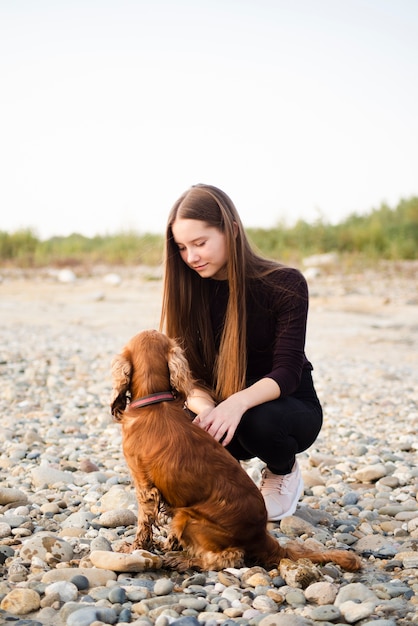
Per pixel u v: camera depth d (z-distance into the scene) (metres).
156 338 3.53
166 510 3.42
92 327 13.31
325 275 19.47
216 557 3.28
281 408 3.88
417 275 19.00
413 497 4.59
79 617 2.74
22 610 2.88
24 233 28.73
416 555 3.52
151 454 3.25
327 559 3.34
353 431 6.47
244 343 3.91
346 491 4.77
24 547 3.42
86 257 27.45
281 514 4.10
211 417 3.62
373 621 2.73
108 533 3.78
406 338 11.90
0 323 13.58
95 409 7.11
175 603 2.94
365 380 8.90
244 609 2.90
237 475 3.29
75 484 4.79
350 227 25.38
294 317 3.88
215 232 3.76
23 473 5.02
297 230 25.39
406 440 6.05
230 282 3.85
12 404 7.31
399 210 26.92
